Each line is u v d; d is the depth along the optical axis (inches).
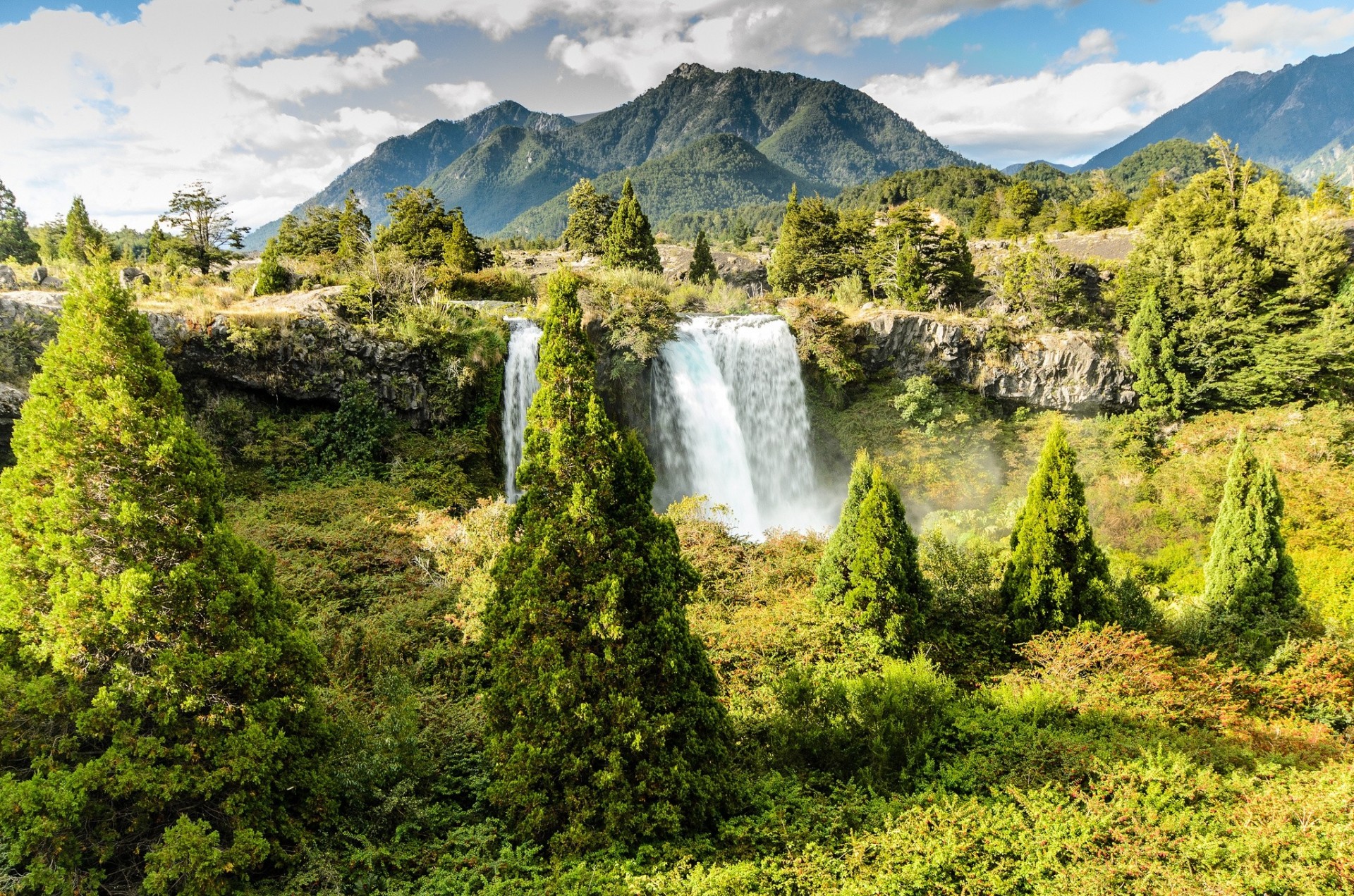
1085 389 1520.7
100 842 305.4
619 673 374.3
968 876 346.9
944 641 623.8
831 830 374.9
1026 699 496.7
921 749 438.9
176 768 311.7
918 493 1409.9
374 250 1407.5
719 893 318.0
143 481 333.4
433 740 437.4
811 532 866.1
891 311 1563.7
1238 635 700.7
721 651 562.3
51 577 327.0
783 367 1488.7
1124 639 565.0
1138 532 1259.2
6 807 279.7
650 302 1283.2
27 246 2240.4
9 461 817.5
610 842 352.8
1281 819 368.8
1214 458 1320.1
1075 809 386.6
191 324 917.2
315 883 325.1
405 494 905.5
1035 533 642.2
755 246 4084.6
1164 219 1964.8
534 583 382.3
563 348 395.2
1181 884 328.2
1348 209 2063.2
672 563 404.2
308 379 992.2
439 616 603.5
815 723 456.8
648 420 1291.8
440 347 1075.3
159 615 320.8
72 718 316.8
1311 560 1074.7
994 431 1503.4
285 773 343.0
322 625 558.3
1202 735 480.4
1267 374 1381.6
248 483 908.0
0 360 816.9
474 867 344.8
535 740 370.3
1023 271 1684.3
